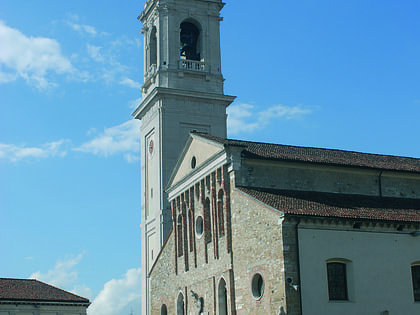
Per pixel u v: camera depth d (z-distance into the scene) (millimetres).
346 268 47438
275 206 48312
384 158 63969
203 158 60062
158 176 81188
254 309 49344
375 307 47094
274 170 55594
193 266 60469
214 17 89000
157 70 85125
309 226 46844
